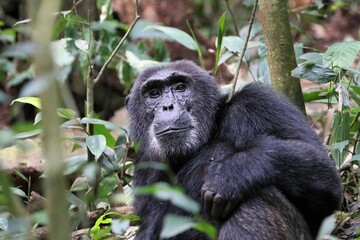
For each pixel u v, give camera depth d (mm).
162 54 19047
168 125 10227
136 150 11914
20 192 11414
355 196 12070
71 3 19984
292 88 11914
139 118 11039
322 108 16438
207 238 9289
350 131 12664
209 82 10797
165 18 23969
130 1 23531
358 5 24156
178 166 10500
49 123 4406
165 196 5410
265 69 14477
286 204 9055
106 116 22141
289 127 9906
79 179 13172
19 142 9234
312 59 12062
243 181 8922
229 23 21953
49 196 4469
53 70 4391
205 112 10500
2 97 6098
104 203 12047
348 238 10406
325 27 23562
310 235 9617
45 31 4340
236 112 10148
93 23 17344
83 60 16391
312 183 9164
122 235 10898
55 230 4477
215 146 10133
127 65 17531
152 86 10797
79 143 12031
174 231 5645
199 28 23625
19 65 20578
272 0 11898
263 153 9164
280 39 11891
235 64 15336
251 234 8773
